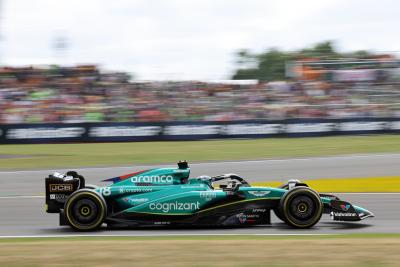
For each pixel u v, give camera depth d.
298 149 87.12
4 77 114.44
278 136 105.19
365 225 34.75
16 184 58.09
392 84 118.94
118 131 101.69
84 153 85.00
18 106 109.38
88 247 26.19
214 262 22.77
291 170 66.50
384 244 26.59
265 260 23.14
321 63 122.25
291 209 32.59
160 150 87.69
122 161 75.94
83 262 22.86
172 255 24.14
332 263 22.58
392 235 30.80
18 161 76.75
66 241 28.86
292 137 105.00
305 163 72.38
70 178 33.72
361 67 120.50
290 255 24.08
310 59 126.69
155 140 102.25
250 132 104.81
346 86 118.94
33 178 62.25
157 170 34.03
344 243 26.91
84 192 32.31
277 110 112.81
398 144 92.38
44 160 77.50
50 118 108.62
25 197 49.25
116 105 111.50
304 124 105.88
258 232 31.94
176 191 33.22
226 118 111.88
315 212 32.72
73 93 113.50
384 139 99.75
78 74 116.56
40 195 50.50
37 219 38.59
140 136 102.12
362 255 24.02
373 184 54.22
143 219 32.53
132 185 33.50
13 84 113.44
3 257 24.11
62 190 33.34
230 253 24.53
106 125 101.56
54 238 30.84
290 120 105.50
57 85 114.50
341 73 120.25
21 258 23.81
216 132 103.75
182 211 32.62
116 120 109.88
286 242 27.30
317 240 27.95
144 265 22.23
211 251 24.98
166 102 113.00
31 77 115.38
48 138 100.38
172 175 33.84
